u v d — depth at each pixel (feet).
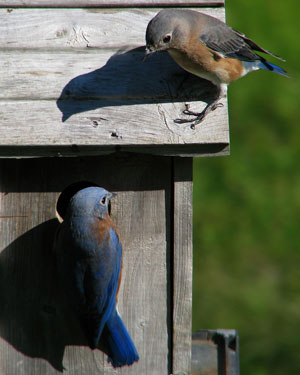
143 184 29.01
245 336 48.37
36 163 28.94
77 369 29.96
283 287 50.24
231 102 57.31
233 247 52.19
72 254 28.19
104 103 27.78
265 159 54.95
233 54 29.27
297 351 47.70
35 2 30.12
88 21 29.78
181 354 29.50
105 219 28.43
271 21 60.03
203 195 53.83
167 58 29.09
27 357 29.84
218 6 30.40
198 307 49.83
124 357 28.96
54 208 29.25
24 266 29.53
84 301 28.35
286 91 57.62
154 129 27.17
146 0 30.32
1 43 29.09
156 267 29.37
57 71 28.53
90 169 29.01
